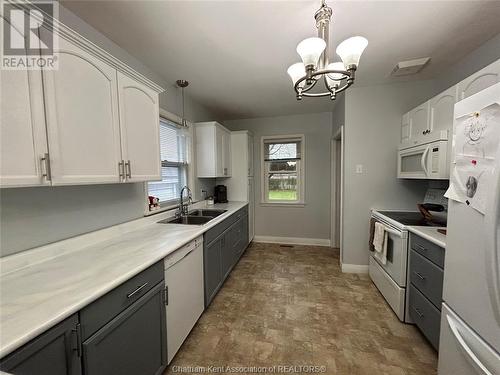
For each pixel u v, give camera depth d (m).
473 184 0.96
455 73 2.18
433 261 1.58
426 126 2.14
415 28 1.62
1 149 0.85
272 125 4.20
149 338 1.28
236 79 2.49
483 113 0.89
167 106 2.53
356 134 2.81
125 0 1.32
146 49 1.87
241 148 3.85
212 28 1.60
